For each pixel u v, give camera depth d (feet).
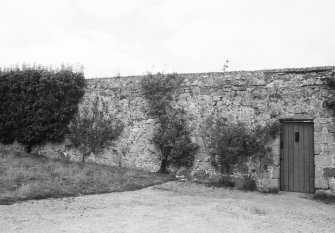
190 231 19.39
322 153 33.71
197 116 40.47
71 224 19.88
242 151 37.11
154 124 42.98
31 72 50.39
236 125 37.96
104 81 46.91
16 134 50.96
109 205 25.46
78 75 48.42
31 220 20.40
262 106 37.04
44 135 49.32
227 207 26.35
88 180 33.78
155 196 29.91
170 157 40.96
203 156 39.73
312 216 25.16
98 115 46.68
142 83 43.80
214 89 39.86
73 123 48.03
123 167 43.93
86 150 46.85
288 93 35.94
